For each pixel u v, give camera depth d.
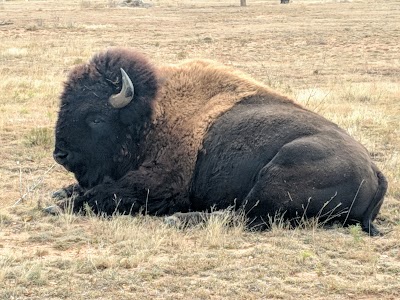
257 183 7.90
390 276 7.08
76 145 8.48
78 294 6.68
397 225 8.12
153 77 8.55
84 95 8.48
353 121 12.27
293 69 19.27
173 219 8.02
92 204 8.36
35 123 12.14
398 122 12.52
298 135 8.02
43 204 8.59
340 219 7.95
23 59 20.42
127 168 8.55
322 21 33.25
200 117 8.45
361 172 7.87
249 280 6.93
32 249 7.54
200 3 50.91
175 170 8.38
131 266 7.14
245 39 26.03
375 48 23.38
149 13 39.50
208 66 8.74
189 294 6.70
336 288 6.82
